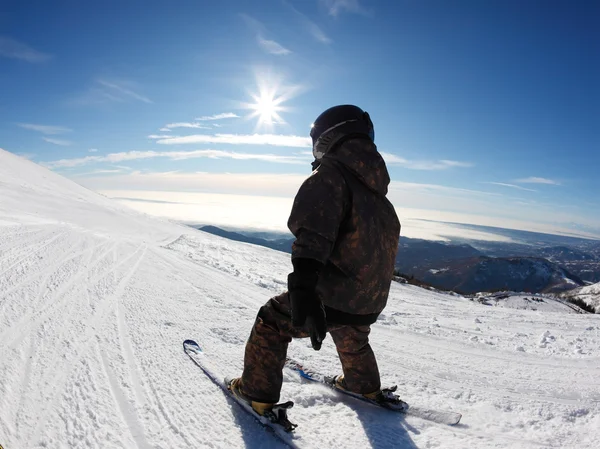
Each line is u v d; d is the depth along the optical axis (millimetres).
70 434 1705
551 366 3662
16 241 7754
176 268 7367
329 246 1644
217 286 6020
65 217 21859
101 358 2580
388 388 2232
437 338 4535
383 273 1848
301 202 1669
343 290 1784
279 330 1913
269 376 1910
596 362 3910
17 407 1869
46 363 2406
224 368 2559
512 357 3914
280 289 6727
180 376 2412
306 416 2035
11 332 2877
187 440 1739
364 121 1903
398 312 6684
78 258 6715
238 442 1749
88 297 4180
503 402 2508
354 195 1753
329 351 3291
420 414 2143
